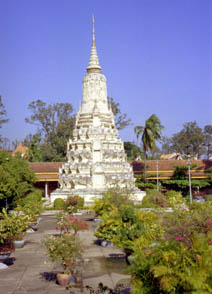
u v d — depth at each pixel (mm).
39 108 91688
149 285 13688
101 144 56219
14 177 48844
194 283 12195
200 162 70562
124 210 26156
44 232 34406
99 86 59219
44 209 48281
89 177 54219
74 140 58312
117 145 57969
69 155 57000
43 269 21594
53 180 65500
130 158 98312
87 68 60500
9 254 23578
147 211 26188
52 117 92062
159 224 22625
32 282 18969
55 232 34250
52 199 53594
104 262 22656
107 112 59438
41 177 65562
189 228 16344
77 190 53375
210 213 25484
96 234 27469
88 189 53781
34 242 29734
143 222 24000
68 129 91375
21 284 18641
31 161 80062
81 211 47438
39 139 88375
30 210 36469
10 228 23141
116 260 23141
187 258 13289
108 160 55938
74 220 27984
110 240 26406
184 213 24500
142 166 69375
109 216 27172
